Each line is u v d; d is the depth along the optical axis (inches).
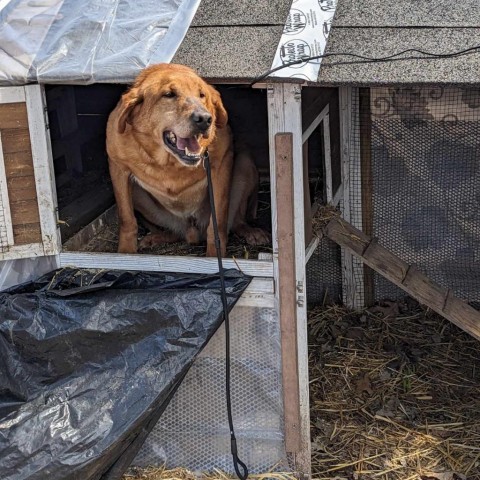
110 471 95.2
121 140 101.7
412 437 107.5
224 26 97.0
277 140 90.3
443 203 126.3
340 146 125.6
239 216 117.5
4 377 95.0
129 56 96.2
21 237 97.3
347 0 97.6
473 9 94.1
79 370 95.1
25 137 94.7
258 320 96.3
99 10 100.6
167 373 93.7
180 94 93.7
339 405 114.0
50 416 92.9
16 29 98.0
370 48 91.0
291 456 99.1
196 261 96.3
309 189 115.3
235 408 99.1
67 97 124.1
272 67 90.3
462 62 87.8
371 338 128.3
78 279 98.0
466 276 129.0
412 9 95.0
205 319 93.9
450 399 115.0
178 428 100.7
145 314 94.3
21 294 95.9
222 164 104.3
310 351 125.4
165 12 99.9
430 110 122.3
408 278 114.3
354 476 101.3
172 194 106.5
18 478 90.7
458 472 101.5
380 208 128.0
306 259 99.0
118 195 106.8
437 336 128.4
